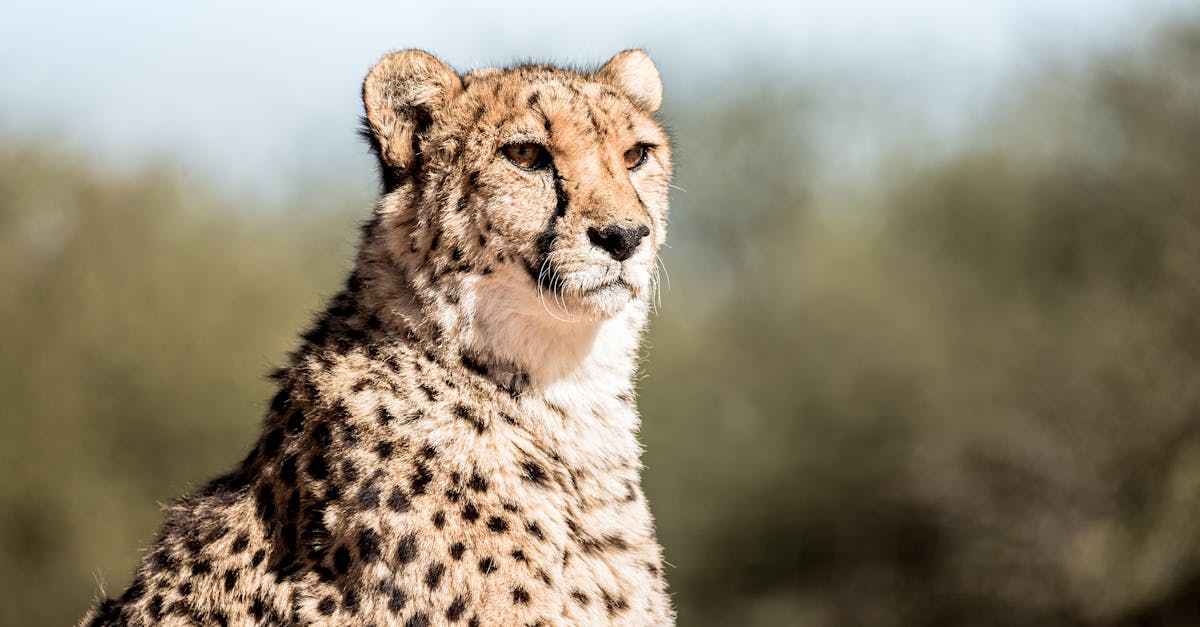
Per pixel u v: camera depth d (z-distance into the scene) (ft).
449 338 23.58
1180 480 90.74
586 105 24.98
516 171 24.22
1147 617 92.63
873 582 111.65
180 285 97.19
